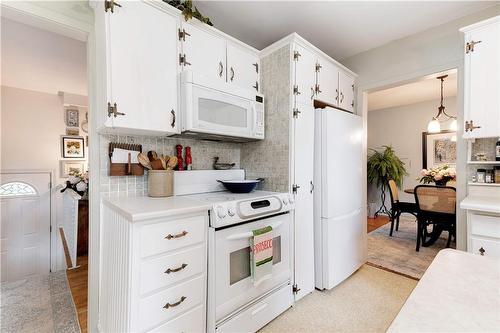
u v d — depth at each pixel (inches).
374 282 89.5
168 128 60.5
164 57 59.9
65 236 129.6
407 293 81.7
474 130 70.0
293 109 75.4
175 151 74.7
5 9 50.6
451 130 173.8
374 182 207.3
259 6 75.5
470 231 63.0
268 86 82.0
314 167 84.3
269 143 81.5
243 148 90.7
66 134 152.4
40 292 84.0
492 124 67.2
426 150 186.9
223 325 54.7
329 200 81.8
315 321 67.5
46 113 146.6
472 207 61.3
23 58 104.5
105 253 58.1
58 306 75.7
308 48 80.7
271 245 63.7
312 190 82.2
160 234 45.9
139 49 55.5
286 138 76.1
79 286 88.3
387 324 66.3
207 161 83.1
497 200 67.4
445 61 83.8
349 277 93.3
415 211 140.0
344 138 88.7
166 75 60.2
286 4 74.3
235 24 85.2
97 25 56.0
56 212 143.2
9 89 136.5
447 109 176.9
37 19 54.5
